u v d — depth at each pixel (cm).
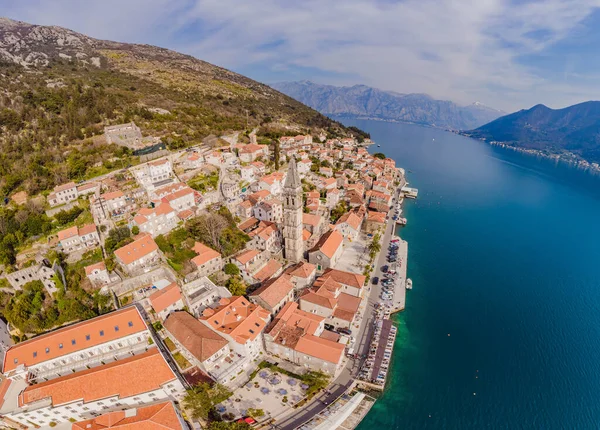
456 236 17638
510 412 8288
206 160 16500
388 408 8144
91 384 7206
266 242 12456
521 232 18862
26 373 7662
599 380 9275
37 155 13475
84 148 14888
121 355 8175
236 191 15362
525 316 11675
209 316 8956
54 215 11131
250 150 18850
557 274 14525
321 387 8156
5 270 9275
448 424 7919
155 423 6488
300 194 11681
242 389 8038
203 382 7694
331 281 10950
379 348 9575
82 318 8894
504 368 9525
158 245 11056
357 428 7600
